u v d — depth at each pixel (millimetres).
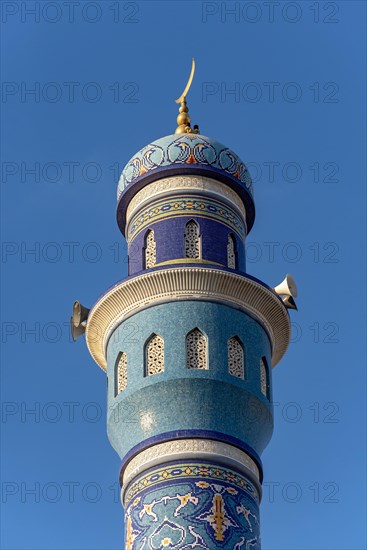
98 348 49250
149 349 46469
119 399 45938
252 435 45438
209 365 45469
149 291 47281
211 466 43875
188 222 49469
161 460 44062
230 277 47188
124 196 51469
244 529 42906
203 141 51281
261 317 48031
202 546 41906
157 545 42188
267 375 47406
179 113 54125
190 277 47000
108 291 47844
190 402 44938
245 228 51812
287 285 49094
